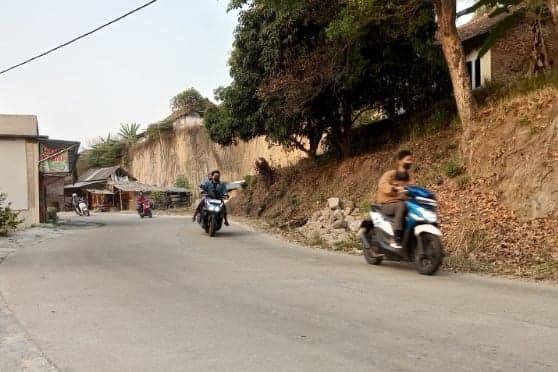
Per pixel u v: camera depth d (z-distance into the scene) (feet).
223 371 13.46
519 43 65.46
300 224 57.26
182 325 17.80
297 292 23.07
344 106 63.57
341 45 53.62
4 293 23.44
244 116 68.74
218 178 50.93
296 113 61.11
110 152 202.28
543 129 37.96
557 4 34.60
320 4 52.65
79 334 16.94
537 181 35.78
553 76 43.09
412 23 49.55
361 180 56.59
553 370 13.30
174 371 13.55
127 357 14.69
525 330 16.92
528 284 25.20
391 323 17.83
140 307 20.42
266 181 83.46
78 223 80.84
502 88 47.50
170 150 173.47
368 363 13.89
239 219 75.77
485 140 41.83
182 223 70.08
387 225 29.68
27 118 72.95
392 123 64.59
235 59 66.49
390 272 28.63
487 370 13.32
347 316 18.80
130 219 93.56
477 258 31.50
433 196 28.02
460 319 18.33
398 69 56.24
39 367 14.05
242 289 23.80
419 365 13.71
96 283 25.49
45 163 78.13
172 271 28.99
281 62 58.95
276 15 56.95
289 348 15.23
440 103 56.95
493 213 36.37
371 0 40.52
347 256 35.73
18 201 70.33
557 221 32.99
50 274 28.27
